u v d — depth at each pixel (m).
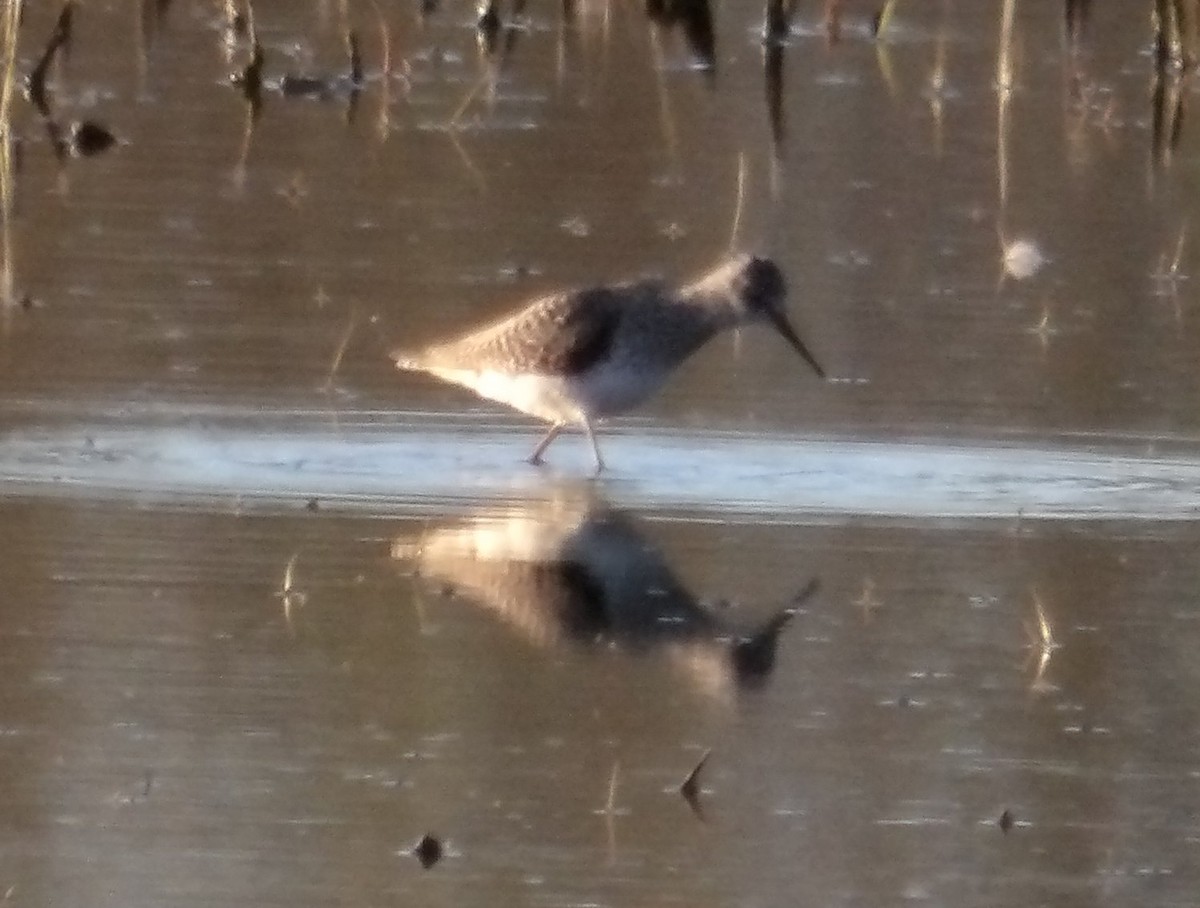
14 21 21.98
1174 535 13.84
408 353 15.77
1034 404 16.08
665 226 19.83
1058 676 11.93
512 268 18.53
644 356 14.68
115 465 14.33
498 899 9.60
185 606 12.40
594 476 14.60
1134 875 10.02
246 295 17.59
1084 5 25.69
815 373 16.50
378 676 11.67
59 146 21.09
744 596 12.84
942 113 23.42
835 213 20.39
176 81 23.11
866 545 13.57
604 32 25.34
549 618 12.42
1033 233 20.02
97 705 11.25
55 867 9.77
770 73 24.39
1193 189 21.61
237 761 10.77
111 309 17.16
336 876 9.77
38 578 12.70
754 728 11.28
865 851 10.17
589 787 10.68
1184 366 16.97
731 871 9.91
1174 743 11.26
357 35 24.70
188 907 9.40
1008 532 13.87
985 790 10.74
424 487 14.31
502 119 22.62
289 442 14.93
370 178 20.77
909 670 12.02
